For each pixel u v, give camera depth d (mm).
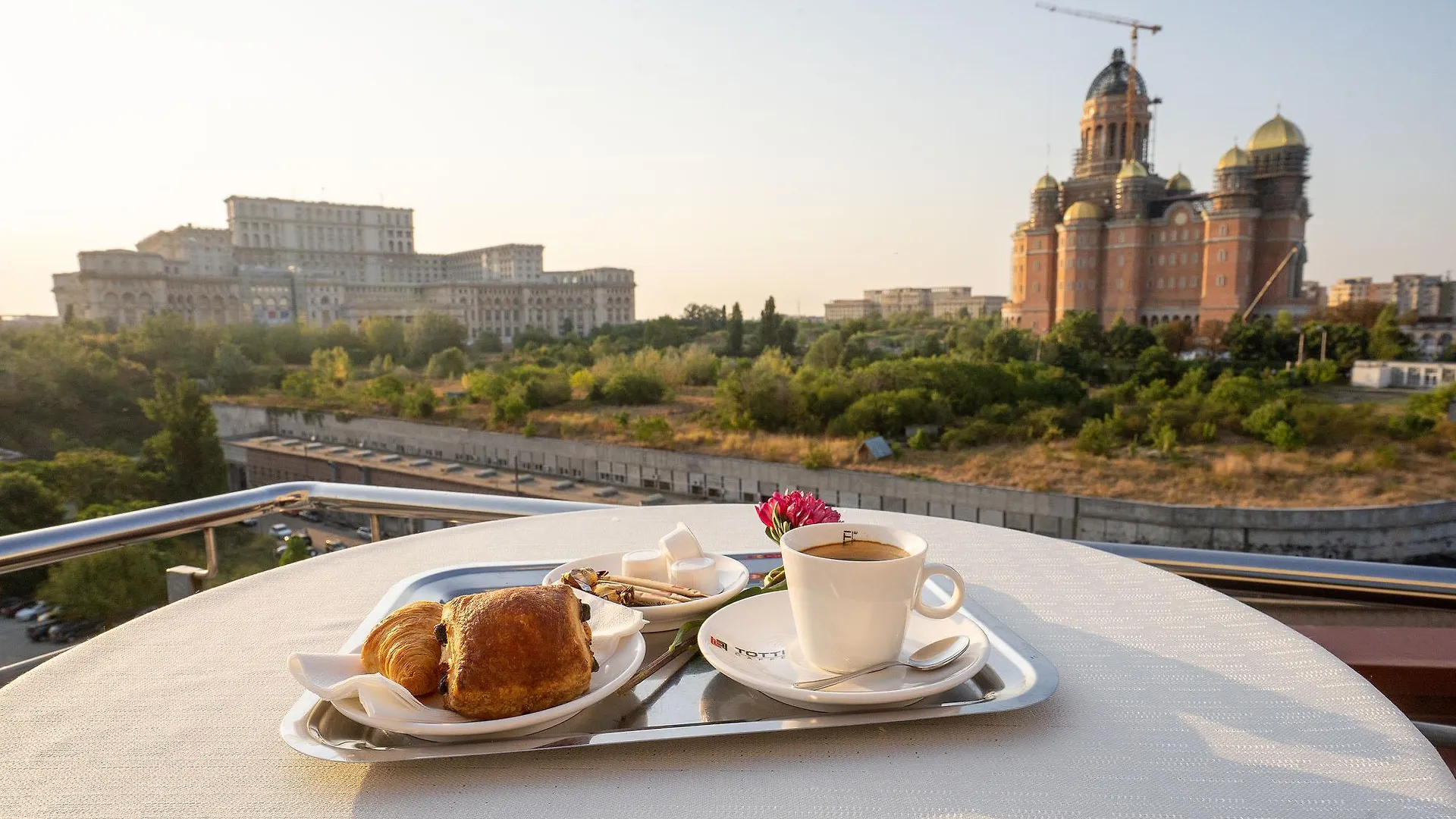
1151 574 892
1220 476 18219
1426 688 964
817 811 446
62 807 453
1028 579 875
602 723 555
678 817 441
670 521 1170
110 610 9055
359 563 949
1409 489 16984
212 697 601
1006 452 21125
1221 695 584
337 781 486
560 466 24609
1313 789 456
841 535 660
